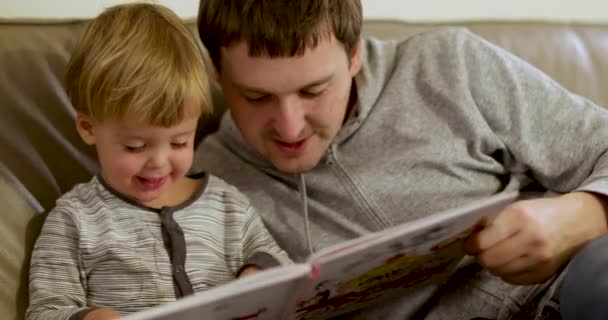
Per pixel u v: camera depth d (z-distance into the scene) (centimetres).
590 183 92
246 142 104
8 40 95
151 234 86
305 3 83
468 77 103
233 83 89
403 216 99
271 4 83
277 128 89
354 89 103
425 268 88
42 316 78
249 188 103
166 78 80
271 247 94
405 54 107
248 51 84
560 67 133
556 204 88
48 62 96
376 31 123
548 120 102
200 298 61
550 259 86
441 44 106
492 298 97
